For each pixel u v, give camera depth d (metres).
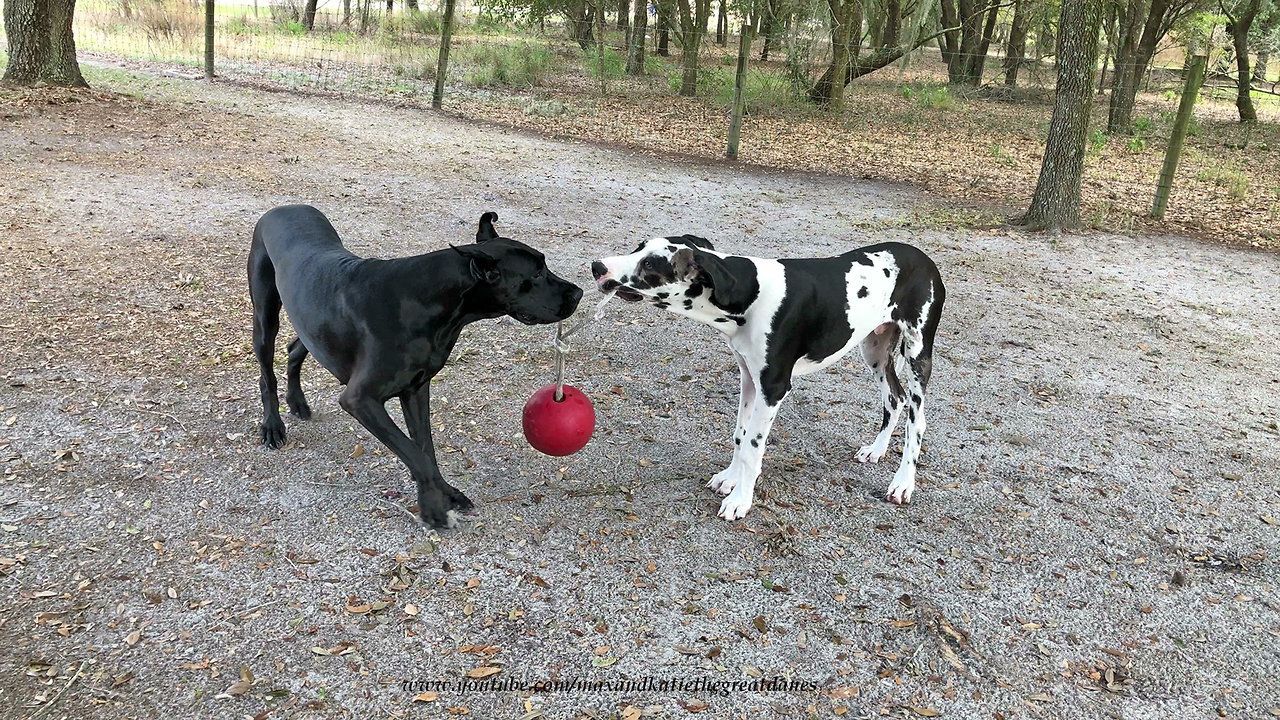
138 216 8.51
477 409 5.21
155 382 5.23
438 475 3.98
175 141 11.85
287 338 5.98
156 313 6.24
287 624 3.35
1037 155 16.14
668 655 3.33
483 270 3.52
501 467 4.58
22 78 14.52
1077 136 10.29
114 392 5.07
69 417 4.75
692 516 4.24
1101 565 4.07
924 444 5.16
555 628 3.43
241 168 10.75
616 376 5.82
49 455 4.38
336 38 27.25
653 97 21.12
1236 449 5.29
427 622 3.42
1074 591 3.87
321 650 3.23
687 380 5.84
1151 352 6.83
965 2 27.88
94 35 22.83
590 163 13.09
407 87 19.17
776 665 3.31
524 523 4.10
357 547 3.84
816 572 3.88
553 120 16.88
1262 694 3.32
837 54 20.92
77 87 14.71
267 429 4.59
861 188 12.83
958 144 17.05
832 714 3.09
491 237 3.91
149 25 23.86
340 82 19.11
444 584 3.64
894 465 4.88
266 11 37.03
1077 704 3.21
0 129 11.49
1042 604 3.77
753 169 13.80
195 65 19.97
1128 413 5.73
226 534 3.87
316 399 5.17
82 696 2.96
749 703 3.12
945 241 9.91
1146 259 9.62
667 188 11.80
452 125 15.35
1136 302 8.08
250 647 3.23
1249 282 8.92
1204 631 3.65
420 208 9.69
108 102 13.86
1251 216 11.88
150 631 3.27
